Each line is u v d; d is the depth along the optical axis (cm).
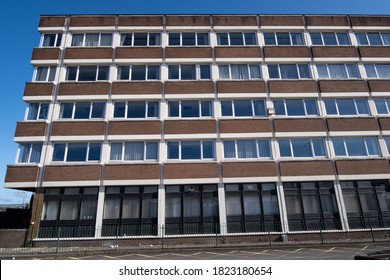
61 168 1872
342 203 1919
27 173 1850
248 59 2206
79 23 2255
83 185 1852
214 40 2269
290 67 2241
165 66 2177
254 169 1931
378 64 2298
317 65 2258
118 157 1952
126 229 1823
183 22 2298
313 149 2027
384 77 2264
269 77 2200
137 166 1905
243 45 2253
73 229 1805
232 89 2111
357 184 1978
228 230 1847
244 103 2117
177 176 1897
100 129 1966
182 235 1822
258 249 1623
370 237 1867
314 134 2030
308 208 1917
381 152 2030
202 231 1842
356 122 2072
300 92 2133
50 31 2227
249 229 1856
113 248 1655
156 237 1806
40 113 2012
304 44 2303
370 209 1939
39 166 1869
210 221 1861
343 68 2264
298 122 2050
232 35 2317
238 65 2228
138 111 2069
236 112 2091
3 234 1753
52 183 1838
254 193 1930
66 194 1864
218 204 1888
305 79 2169
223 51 2217
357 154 2036
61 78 2100
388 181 1991
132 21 2281
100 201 1844
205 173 1912
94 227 1808
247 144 2022
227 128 2008
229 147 2009
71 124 1964
